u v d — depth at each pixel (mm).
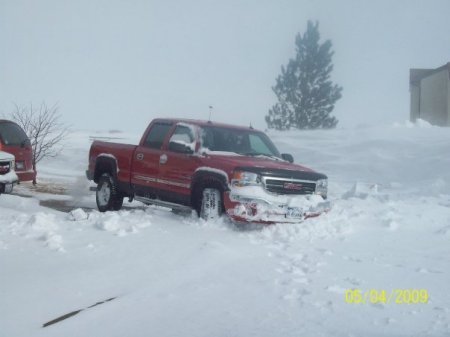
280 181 7832
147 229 7473
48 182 16016
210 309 4625
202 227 7867
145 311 4543
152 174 9125
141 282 5270
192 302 4789
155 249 6434
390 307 4875
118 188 9891
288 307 4730
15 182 10938
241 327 4234
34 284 5062
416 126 23953
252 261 6207
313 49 32344
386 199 10281
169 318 4398
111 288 5070
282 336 4070
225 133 9047
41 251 6195
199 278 5500
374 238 7746
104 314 4445
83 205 11328
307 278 5637
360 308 4797
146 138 9617
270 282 5430
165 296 4914
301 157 21062
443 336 4195
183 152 8586
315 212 8000
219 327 4227
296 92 32250
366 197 10625
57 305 4590
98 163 10367
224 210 8008
